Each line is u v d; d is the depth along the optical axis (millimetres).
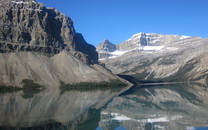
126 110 136125
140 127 97000
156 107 146500
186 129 92688
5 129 90125
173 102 167750
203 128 93875
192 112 127312
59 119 109500
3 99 173000
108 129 94562
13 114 116562
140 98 194750
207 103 160750
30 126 95312
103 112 129750
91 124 102125
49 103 157375
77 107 144625
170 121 106500
